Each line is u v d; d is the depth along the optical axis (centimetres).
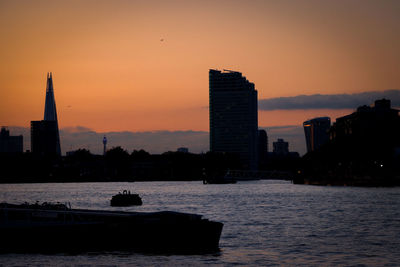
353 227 10319
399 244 8194
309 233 9438
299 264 6694
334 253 7438
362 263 6775
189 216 7250
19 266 6469
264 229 10050
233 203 18425
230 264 6644
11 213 7831
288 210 14725
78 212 7650
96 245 7119
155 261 6681
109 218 7431
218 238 7250
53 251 7188
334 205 16438
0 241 7269
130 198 17862
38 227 7212
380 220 11600
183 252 7062
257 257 7100
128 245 7075
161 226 7012
